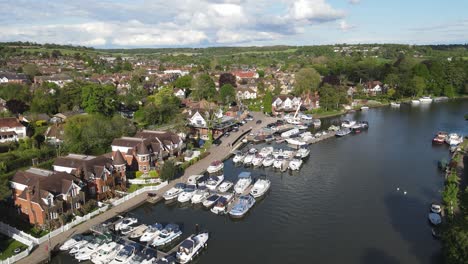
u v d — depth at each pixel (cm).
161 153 10488
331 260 6241
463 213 6288
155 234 6800
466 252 4694
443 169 10406
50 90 17812
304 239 6919
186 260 6088
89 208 7612
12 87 17400
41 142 12056
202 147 12469
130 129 12650
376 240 6825
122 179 8888
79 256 6078
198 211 8125
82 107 16162
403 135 14612
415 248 6538
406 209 8062
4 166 9512
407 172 10375
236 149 12500
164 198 8412
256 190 8800
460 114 18775
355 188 9294
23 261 5888
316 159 11700
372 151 12481
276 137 14025
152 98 19525
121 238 6681
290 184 9644
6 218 7262
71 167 8325
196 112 14962
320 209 8156
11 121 12450
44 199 6875
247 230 7281
